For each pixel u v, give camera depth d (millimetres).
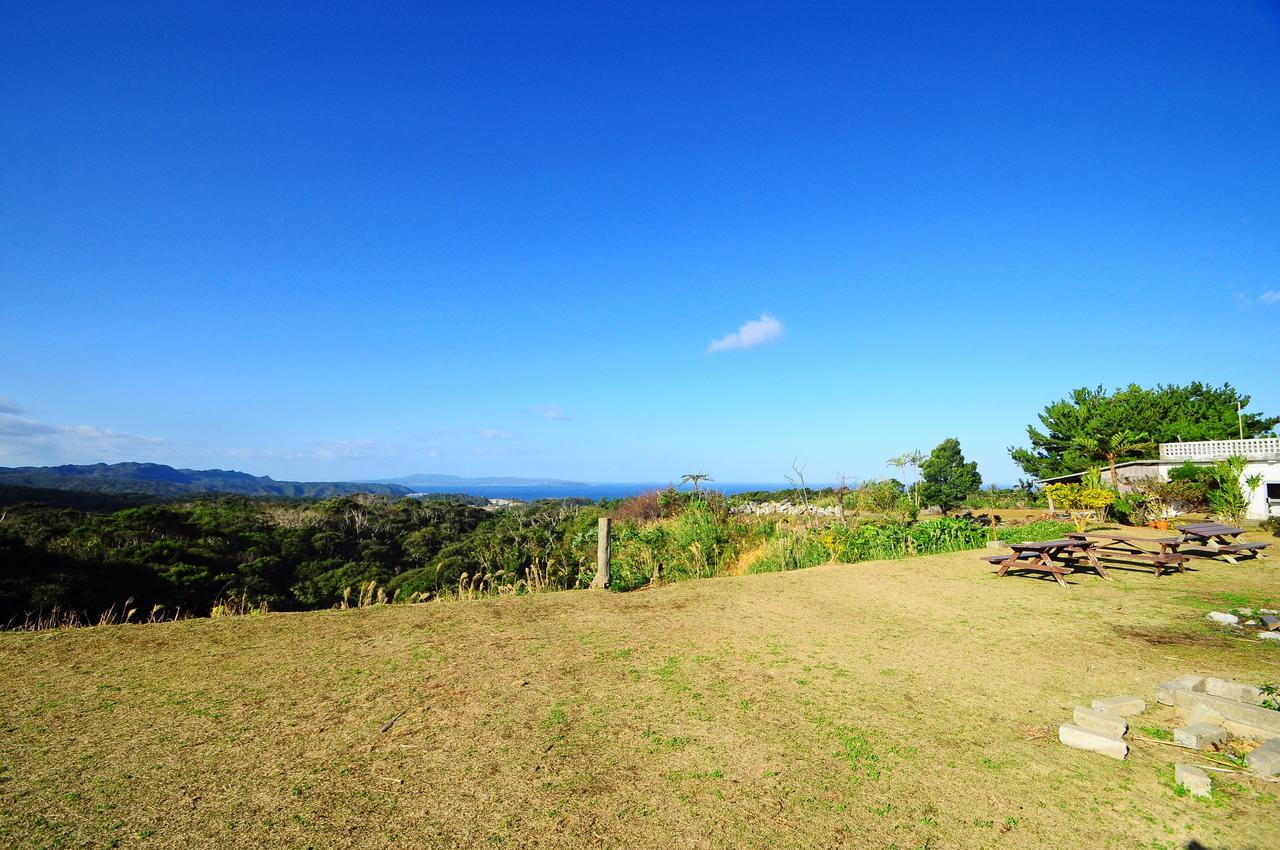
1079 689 4684
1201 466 21766
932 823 2938
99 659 5387
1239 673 4938
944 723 4082
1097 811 3039
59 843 2729
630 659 5426
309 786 3244
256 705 4352
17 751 3629
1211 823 2924
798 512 20109
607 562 8750
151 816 2951
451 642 5934
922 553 12047
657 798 3150
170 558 23859
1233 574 9320
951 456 26266
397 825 2898
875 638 6102
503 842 2775
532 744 3746
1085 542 9438
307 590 25109
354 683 4797
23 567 18281
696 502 15633
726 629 6445
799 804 3098
